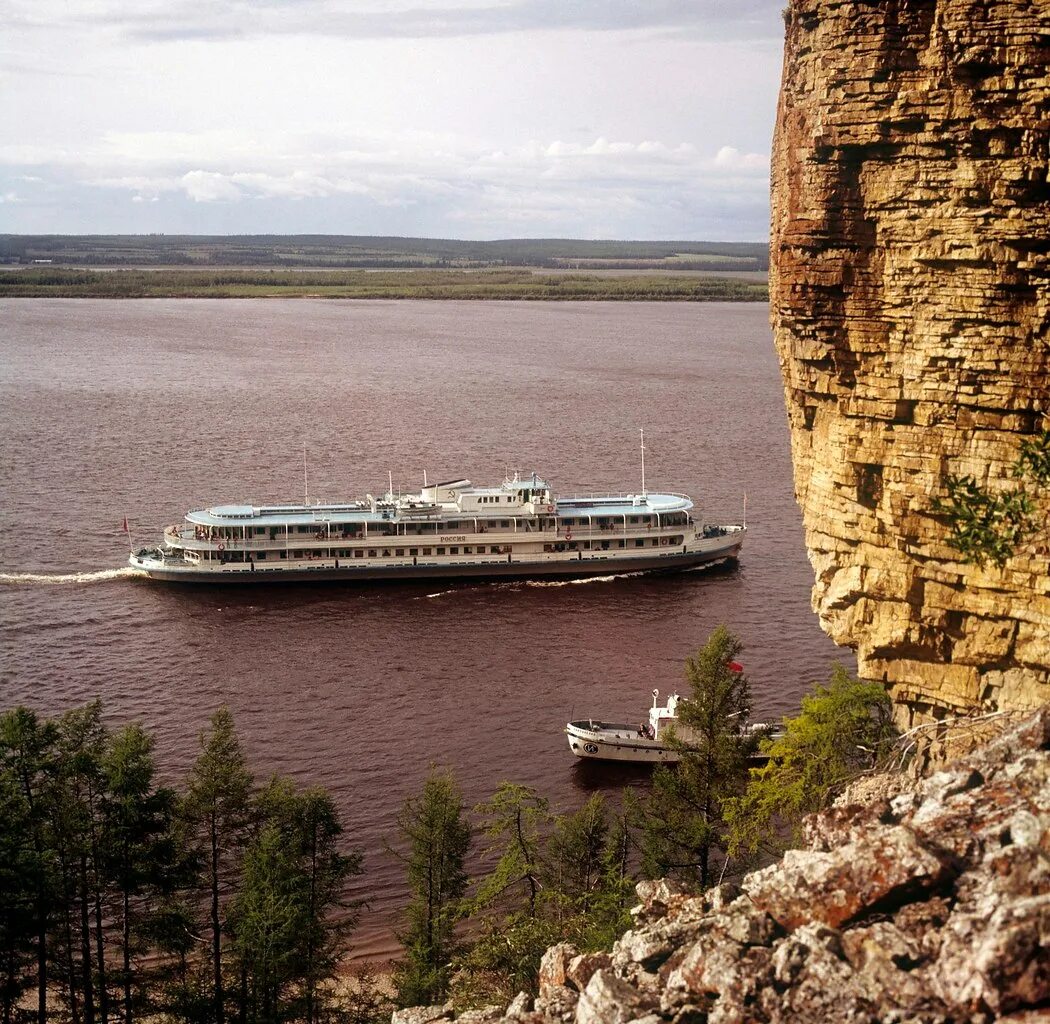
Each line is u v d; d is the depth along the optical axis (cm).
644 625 12394
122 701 10138
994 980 1844
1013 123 3378
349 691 10444
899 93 3500
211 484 17988
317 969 5941
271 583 13962
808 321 3850
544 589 13900
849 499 3912
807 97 3722
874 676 4016
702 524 14962
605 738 8825
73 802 5650
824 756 5372
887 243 3659
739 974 2106
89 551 14450
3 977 5372
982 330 3516
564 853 6569
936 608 3791
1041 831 2144
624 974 2369
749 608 12794
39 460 19138
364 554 14312
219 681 10650
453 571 14325
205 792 5891
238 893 6162
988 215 3450
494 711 10019
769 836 5866
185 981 5962
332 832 6256
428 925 6025
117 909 6531
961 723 3434
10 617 12150
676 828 6306
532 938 5231
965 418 3622
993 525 3597
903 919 2102
